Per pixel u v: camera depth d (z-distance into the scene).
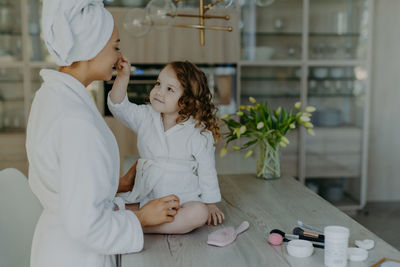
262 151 1.97
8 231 1.36
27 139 1.13
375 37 4.18
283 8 3.92
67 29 1.04
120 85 1.41
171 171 1.37
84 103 1.11
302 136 4.02
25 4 3.66
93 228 1.00
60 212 1.00
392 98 4.25
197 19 3.75
